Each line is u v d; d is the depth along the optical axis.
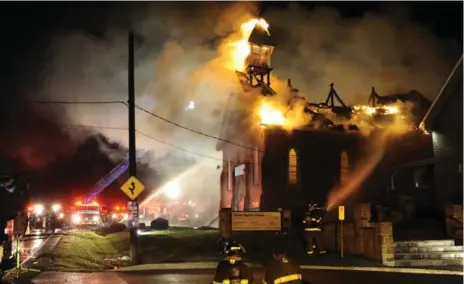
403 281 14.32
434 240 19.53
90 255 18.78
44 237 25.97
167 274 14.99
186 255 19.16
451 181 27.48
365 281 14.22
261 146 29.55
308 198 29.44
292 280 6.96
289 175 29.44
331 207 29.72
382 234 17.77
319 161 30.23
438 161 28.42
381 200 30.77
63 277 14.19
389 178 31.22
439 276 15.47
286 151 29.53
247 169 31.16
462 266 17.83
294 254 19.31
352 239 19.56
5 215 8.95
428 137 31.77
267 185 28.84
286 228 22.88
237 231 22.17
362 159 31.14
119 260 17.91
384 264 17.61
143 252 19.86
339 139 30.89
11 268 15.48
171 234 24.45
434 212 26.84
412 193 30.47
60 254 18.17
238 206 33.06
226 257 7.53
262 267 16.55
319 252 19.36
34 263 16.45
